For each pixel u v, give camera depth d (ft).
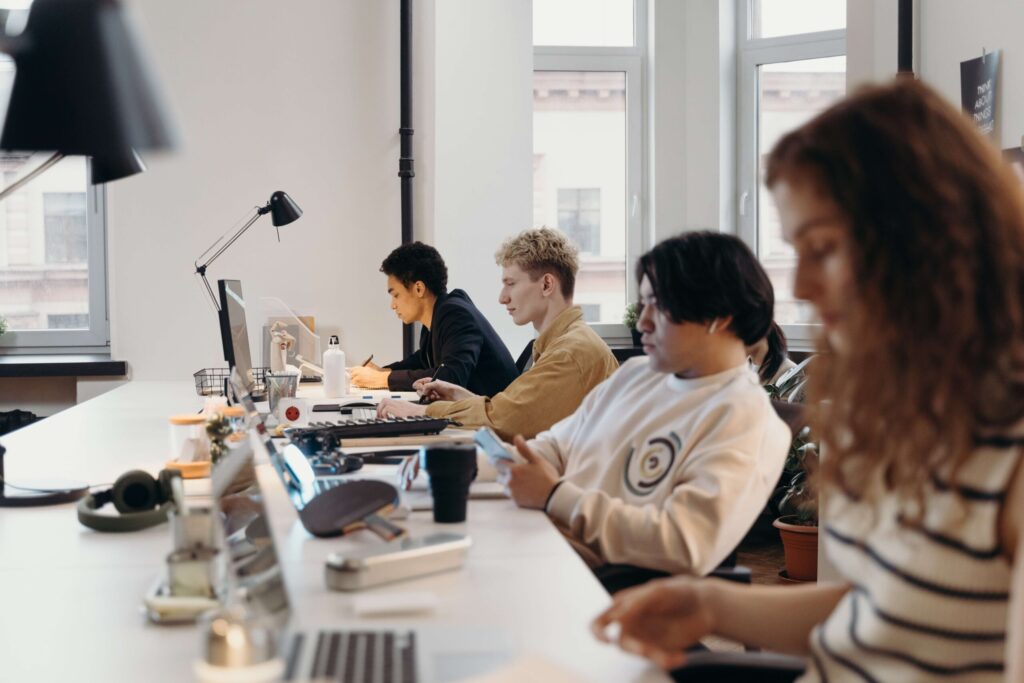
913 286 3.00
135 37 4.61
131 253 15.87
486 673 3.24
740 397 5.60
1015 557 2.92
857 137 3.10
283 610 3.37
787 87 16.72
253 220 14.06
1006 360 2.97
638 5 17.51
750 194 16.93
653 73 17.11
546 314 9.66
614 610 3.63
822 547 8.86
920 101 3.12
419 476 6.46
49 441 8.76
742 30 16.92
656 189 17.22
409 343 16.14
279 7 16.07
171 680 3.33
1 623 3.93
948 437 2.98
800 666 3.71
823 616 3.78
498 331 15.97
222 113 16.02
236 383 8.13
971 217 3.00
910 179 3.02
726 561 5.61
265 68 16.07
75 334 16.65
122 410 11.05
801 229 3.18
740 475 5.35
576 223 17.61
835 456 3.33
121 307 15.88
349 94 16.21
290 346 13.82
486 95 15.76
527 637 3.62
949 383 2.97
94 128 4.41
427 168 15.90
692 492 5.28
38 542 5.22
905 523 3.07
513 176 15.96
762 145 16.90
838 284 3.14
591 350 9.18
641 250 17.63
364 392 12.62
